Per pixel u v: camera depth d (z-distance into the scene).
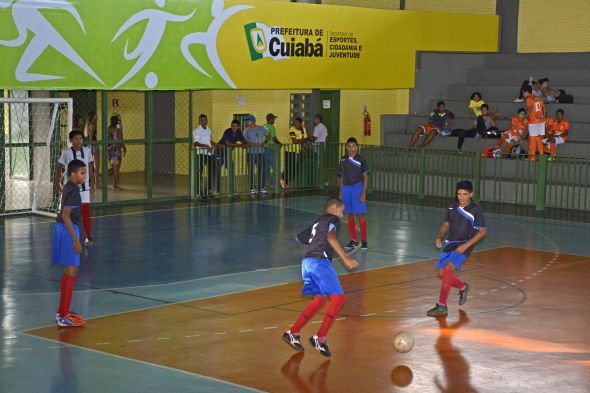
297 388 8.98
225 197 24.20
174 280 14.20
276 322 11.64
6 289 13.40
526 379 9.38
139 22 21.39
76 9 20.22
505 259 16.41
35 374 9.34
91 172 17.06
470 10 32.44
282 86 24.61
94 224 19.50
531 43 32.25
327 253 10.20
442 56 31.50
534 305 12.85
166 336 10.91
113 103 28.05
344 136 31.59
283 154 26.80
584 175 23.80
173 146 28.30
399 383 9.19
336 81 25.95
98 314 11.98
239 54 23.48
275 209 22.12
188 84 22.53
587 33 31.11
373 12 26.83
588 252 17.23
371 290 13.70
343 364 9.83
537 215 22.12
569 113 28.12
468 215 12.23
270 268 15.23
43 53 19.72
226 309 12.34
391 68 27.55
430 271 15.22
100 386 8.98
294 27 24.73
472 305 12.82
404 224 20.33
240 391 8.86
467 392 8.95
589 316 12.24
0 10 18.97
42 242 17.25
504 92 30.33
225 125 27.62
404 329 11.40
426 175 25.39
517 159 23.77
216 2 22.84
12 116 21.31
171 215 20.94
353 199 17.06
